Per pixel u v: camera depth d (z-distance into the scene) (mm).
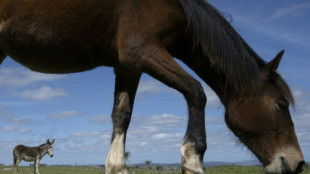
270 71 3820
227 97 3936
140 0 3471
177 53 3939
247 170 15164
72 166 26156
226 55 3699
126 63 3516
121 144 4285
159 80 3465
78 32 3566
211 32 3684
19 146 20094
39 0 3535
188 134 3303
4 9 3668
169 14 3525
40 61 3854
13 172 20609
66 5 3498
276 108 3850
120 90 4395
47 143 21609
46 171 20688
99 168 23547
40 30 3584
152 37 3449
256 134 3857
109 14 3514
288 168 3787
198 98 3340
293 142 3887
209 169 16219
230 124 3934
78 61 3818
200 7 3734
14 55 3947
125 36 3473
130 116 4383
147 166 22703
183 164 3217
